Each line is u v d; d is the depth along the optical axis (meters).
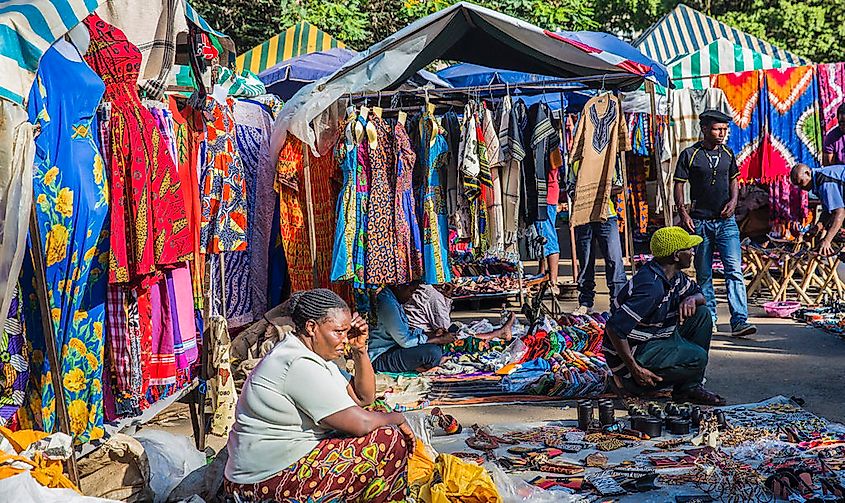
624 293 6.20
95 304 4.43
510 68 8.27
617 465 4.98
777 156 11.36
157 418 6.32
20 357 4.05
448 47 7.54
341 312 4.04
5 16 3.67
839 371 7.25
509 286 10.63
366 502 4.02
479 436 5.53
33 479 3.56
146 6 4.94
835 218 9.50
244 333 6.66
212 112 5.45
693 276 12.38
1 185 3.65
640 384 6.28
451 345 7.45
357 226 7.09
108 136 4.48
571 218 7.57
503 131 7.21
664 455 5.13
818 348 8.11
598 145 7.44
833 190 9.50
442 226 7.25
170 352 4.98
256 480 3.96
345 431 3.98
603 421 5.73
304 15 14.47
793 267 10.39
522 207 7.39
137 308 4.69
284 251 7.64
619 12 22.05
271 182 7.80
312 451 3.96
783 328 9.09
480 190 7.23
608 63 7.25
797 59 14.49
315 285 7.35
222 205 5.68
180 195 4.89
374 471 4.00
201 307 5.63
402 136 7.10
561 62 7.72
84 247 4.31
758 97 11.34
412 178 7.18
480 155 7.17
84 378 4.35
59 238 4.15
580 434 5.62
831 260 10.20
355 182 7.05
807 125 11.34
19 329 4.04
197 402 5.51
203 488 4.50
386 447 4.02
